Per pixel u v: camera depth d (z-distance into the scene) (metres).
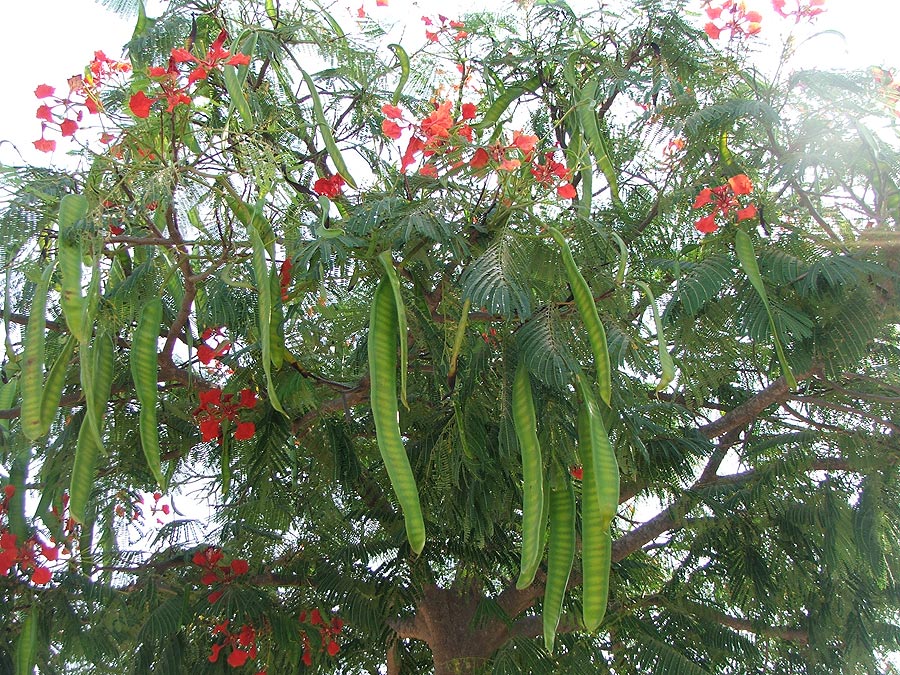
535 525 3.02
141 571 5.42
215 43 3.57
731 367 5.14
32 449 4.74
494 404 3.74
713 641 5.68
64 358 3.26
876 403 5.42
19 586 4.62
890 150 4.33
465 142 3.44
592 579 3.14
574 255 3.74
